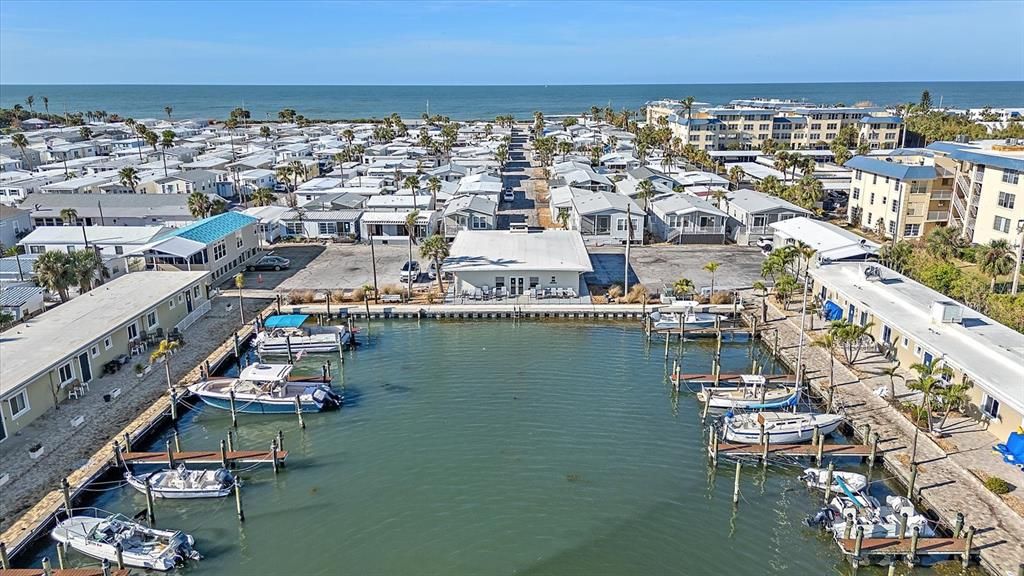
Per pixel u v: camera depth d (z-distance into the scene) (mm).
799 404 42844
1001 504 30859
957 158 74625
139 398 42625
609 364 50469
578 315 59594
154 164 126625
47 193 95125
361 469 36562
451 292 63969
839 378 45156
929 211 78750
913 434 37312
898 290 51562
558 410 43281
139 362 47281
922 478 33094
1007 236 68000
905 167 79000
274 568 29094
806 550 30141
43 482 33281
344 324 58469
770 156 141000
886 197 81625
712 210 81438
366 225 83875
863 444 37031
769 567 29094
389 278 68688
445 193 103688
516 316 59531
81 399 42031
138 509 33125
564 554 29906
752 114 168125
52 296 60031
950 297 54438
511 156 171750
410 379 47969
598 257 76250
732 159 149000
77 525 30141
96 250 62719
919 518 29938
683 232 82250
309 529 31641
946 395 35344
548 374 48688
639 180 105562
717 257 76000
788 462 36875
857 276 55781
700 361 51031
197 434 40469
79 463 35031
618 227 81500
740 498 33938
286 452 36875
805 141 170500
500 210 103250
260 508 33219
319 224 85375
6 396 35750
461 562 29391
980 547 28188
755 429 38469
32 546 29969
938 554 28375
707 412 42375
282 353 51688
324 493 34438
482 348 53469
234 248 70875
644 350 53156
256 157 136750
